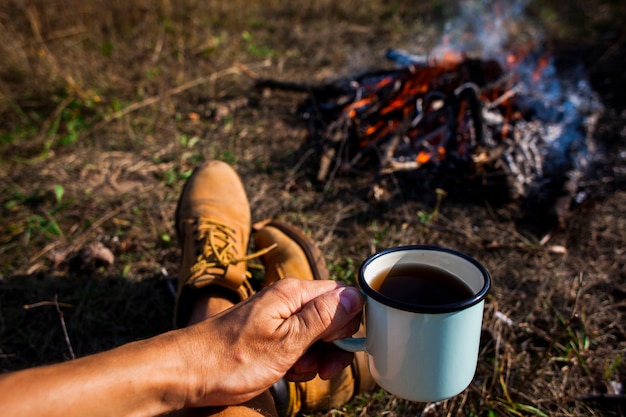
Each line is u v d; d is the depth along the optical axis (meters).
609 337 0.66
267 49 1.51
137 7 1.62
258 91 1.28
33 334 0.69
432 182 0.94
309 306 0.42
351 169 0.97
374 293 0.39
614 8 1.80
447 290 0.42
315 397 0.54
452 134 0.96
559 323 0.67
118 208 0.90
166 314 0.71
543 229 0.85
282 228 0.72
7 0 1.56
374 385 0.59
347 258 0.78
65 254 0.81
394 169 0.94
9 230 0.86
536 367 0.57
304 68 1.42
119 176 0.99
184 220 0.72
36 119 1.17
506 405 0.57
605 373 0.60
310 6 1.79
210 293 0.58
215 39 1.52
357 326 0.44
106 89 1.27
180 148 1.07
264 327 0.41
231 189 0.77
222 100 1.25
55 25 1.55
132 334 0.69
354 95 1.12
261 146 1.07
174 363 0.39
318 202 0.90
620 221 0.85
